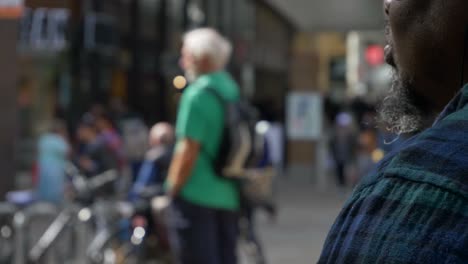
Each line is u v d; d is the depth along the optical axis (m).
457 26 1.63
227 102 7.52
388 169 1.56
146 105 26.52
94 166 14.23
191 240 7.48
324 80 38.12
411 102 1.75
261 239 15.62
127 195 11.42
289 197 23.53
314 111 26.80
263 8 28.31
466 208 1.44
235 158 7.52
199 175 7.51
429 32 1.66
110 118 15.90
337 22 25.33
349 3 23.83
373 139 21.45
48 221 10.41
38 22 18.61
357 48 38.66
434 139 1.53
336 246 1.59
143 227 10.67
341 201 22.58
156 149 10.77
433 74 1.68
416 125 1.76
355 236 1.54
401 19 1.70
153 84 27.11
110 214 10.84
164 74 27.08
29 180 22.06
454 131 1.52
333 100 36.69
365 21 24.58
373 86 39.03
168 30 27.66
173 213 7.55
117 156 14.37
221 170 7.52
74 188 12.34
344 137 25.84
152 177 10.70
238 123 7.54
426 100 1.73
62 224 10.49
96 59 23.17
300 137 26.92
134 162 13.13
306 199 23.03
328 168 28.19
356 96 29.98
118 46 23.28
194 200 7.49
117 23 24.09
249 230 11.24
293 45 28.77
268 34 29.73
